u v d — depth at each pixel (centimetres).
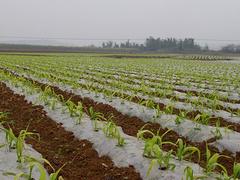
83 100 1158
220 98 1260
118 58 4769
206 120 794
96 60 3791
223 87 1568
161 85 1522
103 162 612
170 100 1059
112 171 574
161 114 891
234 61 4931
